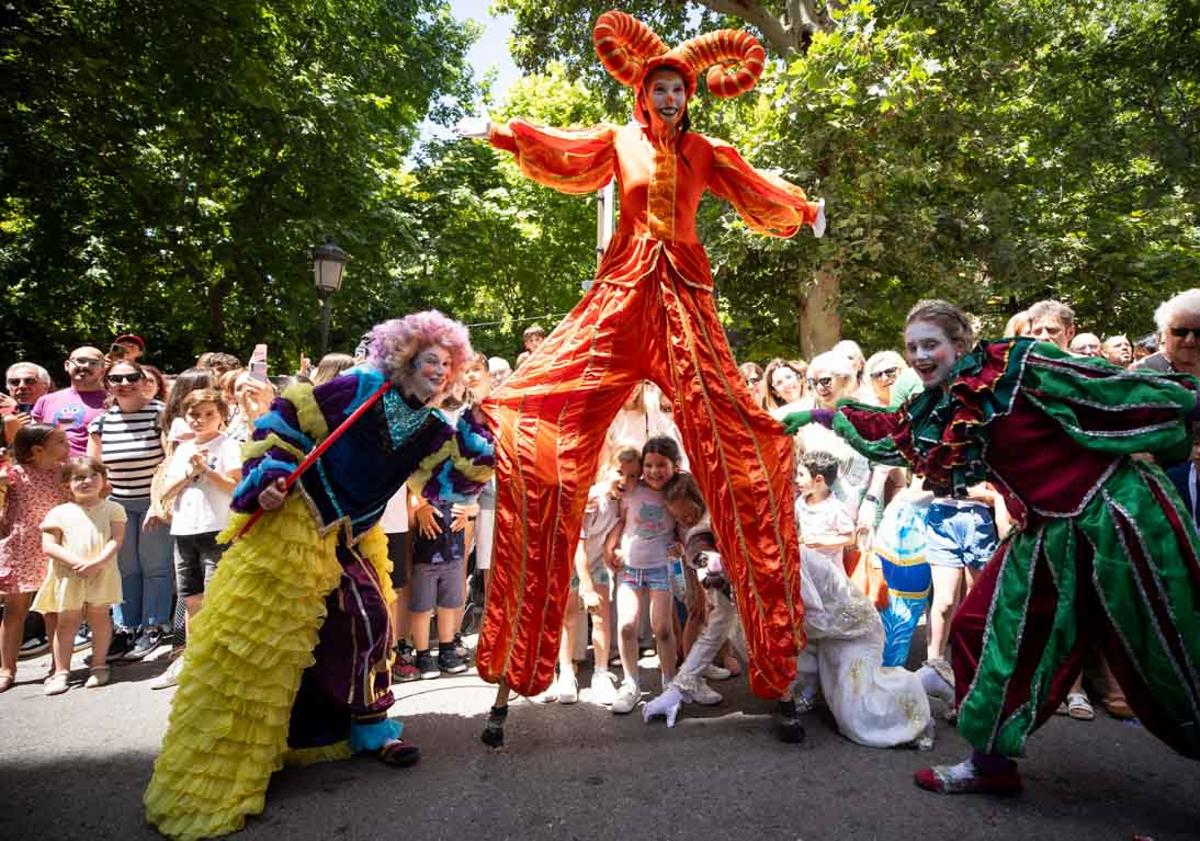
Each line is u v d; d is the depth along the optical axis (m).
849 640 3.39
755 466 3.22
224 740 2.64
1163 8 12.96
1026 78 12.35
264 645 2.69
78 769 3.04
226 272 13.99
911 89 8.73
